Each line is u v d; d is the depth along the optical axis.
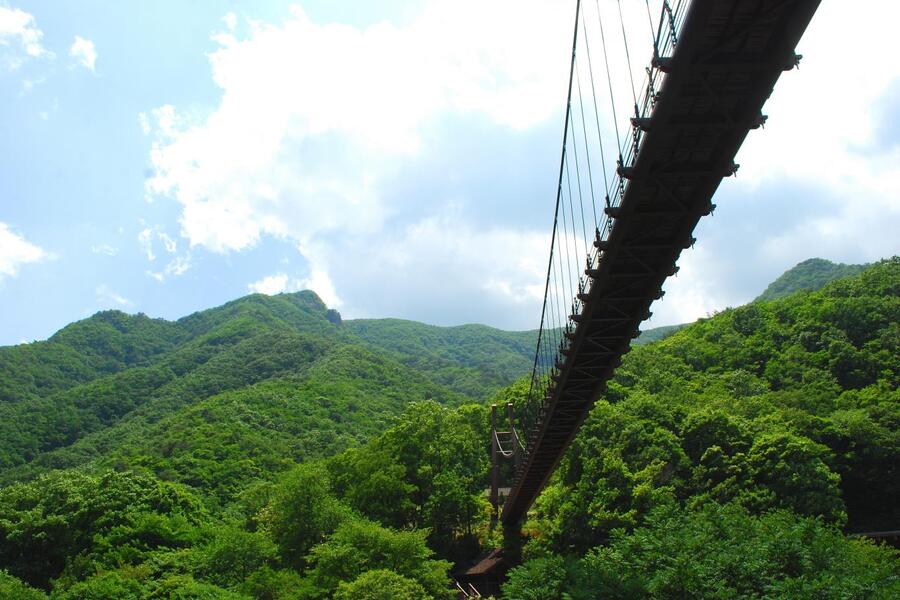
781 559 32.25
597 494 51.09
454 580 50.41
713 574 30.27
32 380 152.88
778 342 101.88
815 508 50.00
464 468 60.50
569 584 33.03
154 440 101.31
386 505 55.09
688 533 34.69
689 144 20.66
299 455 101.31
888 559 40.94
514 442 62.62
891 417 69.69
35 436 120.88
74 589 37.91
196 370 160.75
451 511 55.34
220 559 41.44
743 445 57.22
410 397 151.62
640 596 30.34
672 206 23.16
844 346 90.25
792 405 78.56
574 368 32.91
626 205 22.36
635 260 25.42
